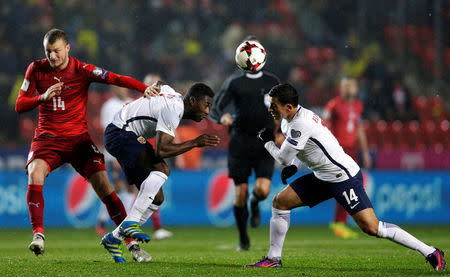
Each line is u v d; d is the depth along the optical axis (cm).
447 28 6309
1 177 4172
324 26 7738
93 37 6438
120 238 1859
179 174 4484
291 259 2088
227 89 2642
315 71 6950
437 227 4412
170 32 6894
